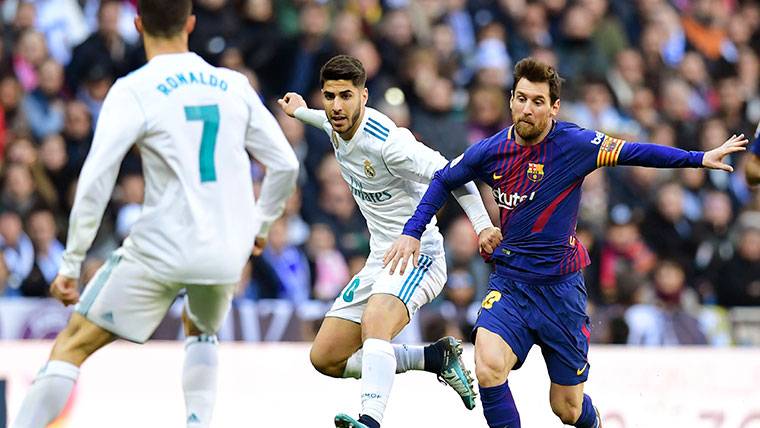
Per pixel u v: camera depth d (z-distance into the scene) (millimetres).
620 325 34750
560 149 20609
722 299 41375
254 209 19578
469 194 21594
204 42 42000
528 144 20703
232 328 31438
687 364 32375
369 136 21594
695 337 35094
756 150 23656
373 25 45344
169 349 29781
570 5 49531
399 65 42938
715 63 52969
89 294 19125
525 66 20422
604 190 42312
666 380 32125
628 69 48875
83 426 28516
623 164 20453
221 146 19000
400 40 43750
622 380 31781
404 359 23375
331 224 38281
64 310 30922
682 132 47781
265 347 30234
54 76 40312
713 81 52469
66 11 43062
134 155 37656
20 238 35219
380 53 43562
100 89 40875
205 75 19094
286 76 43000
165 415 29250
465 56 46312
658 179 44031
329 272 36469
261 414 29719
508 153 20766
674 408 32031
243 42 42531
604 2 50312
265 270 35438
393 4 46344
